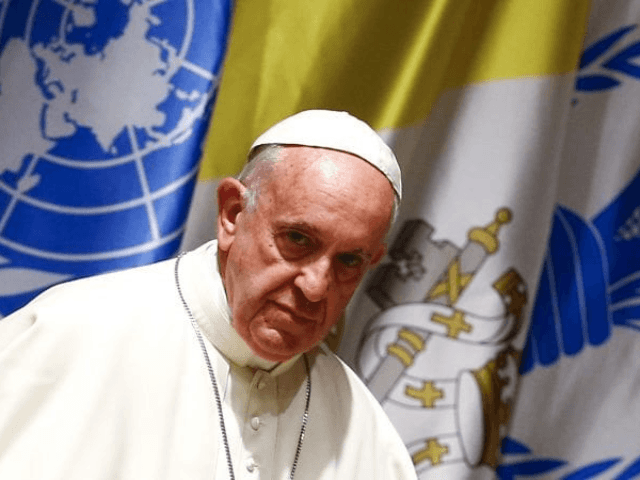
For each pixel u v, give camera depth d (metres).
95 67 11.88
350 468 8.60
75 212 11.64
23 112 11.75
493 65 12.97
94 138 11.78
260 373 8.40
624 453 12.73
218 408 8.09
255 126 12.16
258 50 12.31
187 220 11.76
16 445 7.36
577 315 12.97
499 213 12.69
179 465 7.75
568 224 13.14
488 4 13.08
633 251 13.09
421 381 12.39
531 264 12.66
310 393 8.73
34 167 11.68
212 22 12.09
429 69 12.66
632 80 13.29
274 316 7.55
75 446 7.42
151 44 11.96
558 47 13.01
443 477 12.21
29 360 7.56
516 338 12.53
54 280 11.52
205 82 11.97
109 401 7.65
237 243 7.77
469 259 12.61
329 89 12.36
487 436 12.31
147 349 7.95
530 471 12.70
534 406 12.79
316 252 7.51
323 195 7.45
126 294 8.13
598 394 12.86
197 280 8.38
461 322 12.50
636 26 13.34
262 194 7.69
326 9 12.48
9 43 11.83
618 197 13.17
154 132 11.84
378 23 12.57
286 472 8.35
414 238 12.64
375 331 12.50
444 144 12.81
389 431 9.16
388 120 12.51
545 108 12.90
